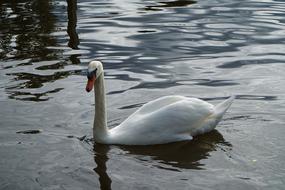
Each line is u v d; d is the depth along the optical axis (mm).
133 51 14992
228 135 10250
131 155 9594
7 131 10328
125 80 12984
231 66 13828
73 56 14609
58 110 11273
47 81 12789
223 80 12945
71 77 13062
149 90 12383
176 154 9648
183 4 20172
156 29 16938
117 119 10977
